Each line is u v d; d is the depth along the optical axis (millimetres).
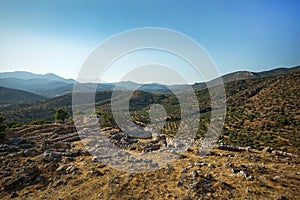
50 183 15469
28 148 23422
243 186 12836
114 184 13703
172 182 13891
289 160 18938
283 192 12000
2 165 18156
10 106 143125
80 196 13023
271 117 77375
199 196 11898
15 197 14102
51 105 137750
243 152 22344
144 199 12078
